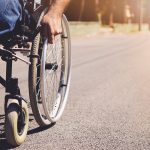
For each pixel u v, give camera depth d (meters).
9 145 3.21
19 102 3.11
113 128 3.89
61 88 4.09
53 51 3.65
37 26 3.21
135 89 6.21
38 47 3.29
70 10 37.81
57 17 3.03
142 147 3.37
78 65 9.27
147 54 13.28
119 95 5.65
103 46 16.72
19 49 3.19
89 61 10.24
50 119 3.65
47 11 3.05
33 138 3.46
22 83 6.20
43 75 3.29
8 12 2.89
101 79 7.17
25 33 3.15
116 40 23.00
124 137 3.62
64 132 3.69
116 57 11.78
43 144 3.33
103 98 5.39
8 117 3.03
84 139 3.52
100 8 41.97
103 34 31.88
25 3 3.16
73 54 12.16
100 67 9.04
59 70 3.99
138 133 3.76
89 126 3.93
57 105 3.96
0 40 2.94
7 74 3.15
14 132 3.06
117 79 7.24
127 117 4.35
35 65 3.25
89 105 4.90
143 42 21.45
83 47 15.62
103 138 3.56
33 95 3.30
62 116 4.25
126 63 10.16
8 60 3.12
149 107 4.90
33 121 3.93
